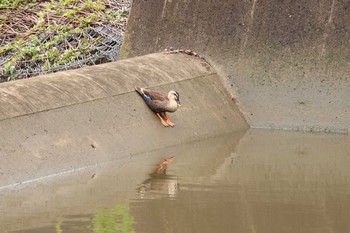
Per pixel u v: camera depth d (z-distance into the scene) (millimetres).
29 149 12680
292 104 15805
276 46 16031
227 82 16469
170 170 12922
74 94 14078
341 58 15375
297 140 14906
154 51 17484
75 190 11859
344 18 15391
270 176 12516
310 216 10617
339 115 15320
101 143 13586
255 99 16172
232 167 13062
